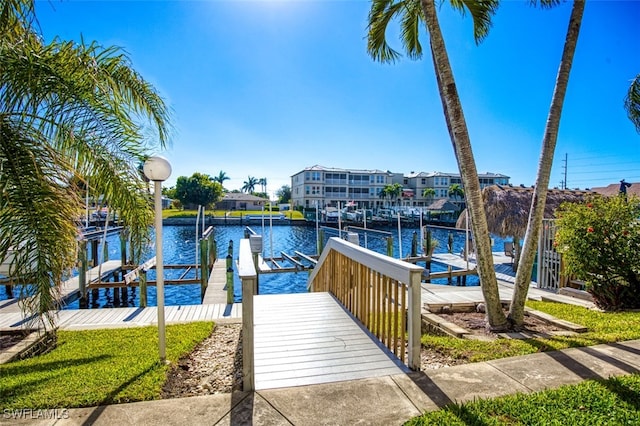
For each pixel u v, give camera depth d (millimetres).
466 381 2562
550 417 2035
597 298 5047
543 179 3990
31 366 3002
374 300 3697
